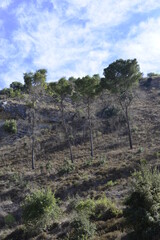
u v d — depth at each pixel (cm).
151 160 2347
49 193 1571
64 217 1518
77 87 3594
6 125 4800
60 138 4369
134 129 4094
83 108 5259
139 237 853
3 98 6009
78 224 1096
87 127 4656
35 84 3716
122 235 921
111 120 4675
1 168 3556
